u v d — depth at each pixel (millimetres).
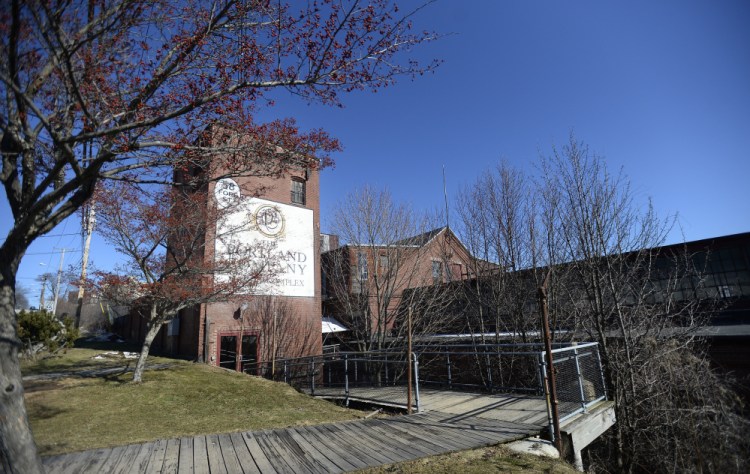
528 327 14398
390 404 8672
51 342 15969
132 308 12641
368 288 17375
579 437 6531
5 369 3320
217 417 8383
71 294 41531
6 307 3441
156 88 4281
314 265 20078
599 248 11188
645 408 9492
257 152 5027
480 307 14977
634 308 11156
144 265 11688
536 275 13508
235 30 4504
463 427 6680
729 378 9609
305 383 17484
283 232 19062
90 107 4305
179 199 12000
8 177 3898
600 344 10773
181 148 4395
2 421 3221
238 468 4945
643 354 10016
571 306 13078
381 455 5355
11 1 3490
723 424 8594
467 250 16266
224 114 4637
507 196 15195
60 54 3752
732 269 12297
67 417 8047
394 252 17766
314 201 20672
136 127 4039
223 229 15508
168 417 8320
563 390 8008
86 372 12945
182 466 5035
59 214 3887
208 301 12516
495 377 13711
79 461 5234
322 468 4910
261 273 13812
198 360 16375
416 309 16953
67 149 3629
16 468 3221
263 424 7574
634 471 9203
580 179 11578
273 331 17844
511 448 5727
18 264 3660
